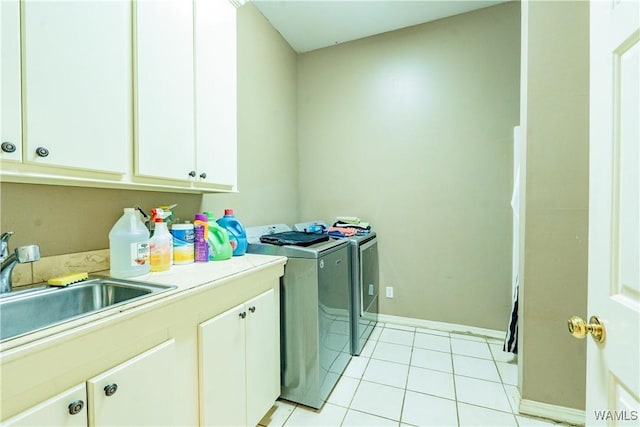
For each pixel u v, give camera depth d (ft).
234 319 3.93
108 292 3.54
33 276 3.38
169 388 3.00
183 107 4.18
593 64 2.30
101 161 3.10
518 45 7.65
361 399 5.60
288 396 5.51
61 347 2.13
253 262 4.78
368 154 9.37
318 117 9.95
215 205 6.33
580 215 4.78
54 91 2.69
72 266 3.75
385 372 6.50
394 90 8.98
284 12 7.95
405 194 8.97
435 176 8.61
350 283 7.14
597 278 2.22
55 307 3.22
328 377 5.71
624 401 1.90
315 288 5.22
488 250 8.13
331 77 9.73
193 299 3.30
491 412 5.21
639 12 1.76
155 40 3.73
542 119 4.93
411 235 8.94
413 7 7.84
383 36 9.03
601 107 2.18
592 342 2.28
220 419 3.70
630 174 1.87
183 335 3.21
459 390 5.85
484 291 8.20
